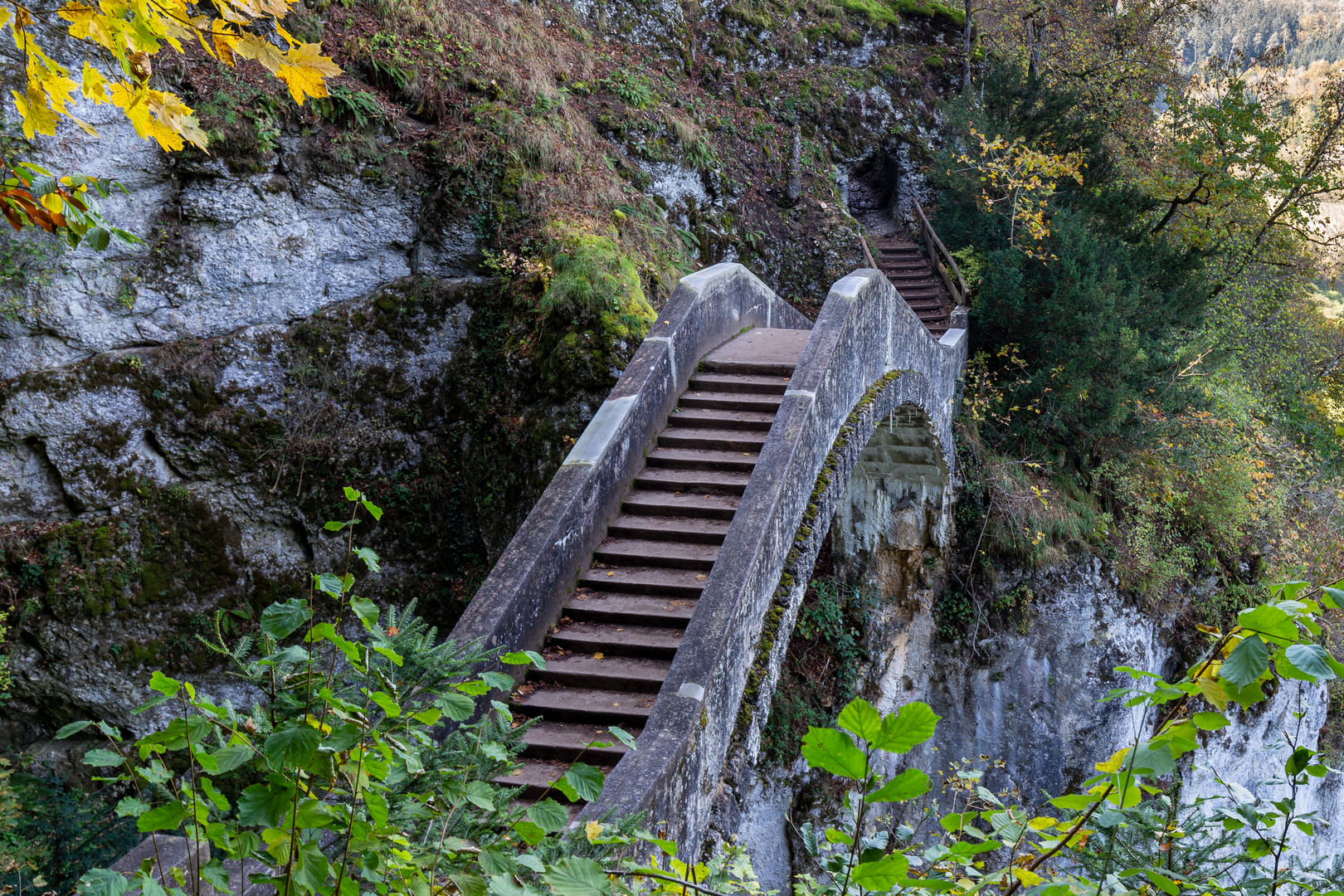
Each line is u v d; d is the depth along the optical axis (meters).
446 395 11.26
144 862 1.96
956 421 14.09
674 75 17.88
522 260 10.91
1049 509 13.39
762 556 6.36
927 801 13.38
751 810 11.95
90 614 9.53
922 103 20.56
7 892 5.32
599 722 5.51
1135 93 19.83
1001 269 14.98
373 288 11.24
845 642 13.44
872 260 17.77
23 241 9.27
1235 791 2.22
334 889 1.87
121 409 9.89
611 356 9.80
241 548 10.40
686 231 15.05
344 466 10.83
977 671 13.58
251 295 10.56
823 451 7.88
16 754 9.22
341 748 1.86
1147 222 17.45
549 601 6.12
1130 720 13.50
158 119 2.58
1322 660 1.48
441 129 11.51
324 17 11.41
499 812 2.58
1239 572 14.50
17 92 2.51
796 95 19.55
